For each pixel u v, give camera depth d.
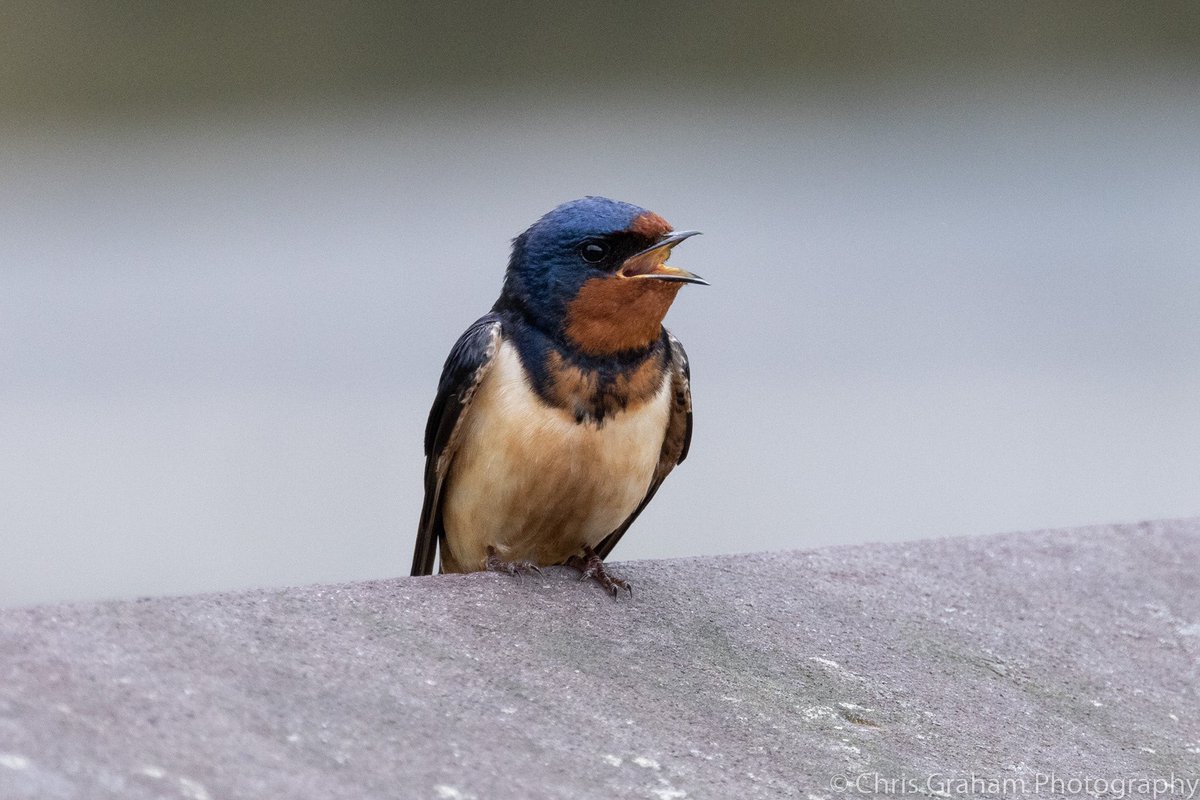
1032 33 52.25
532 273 10.13
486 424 10.10
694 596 9.21
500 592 8.65
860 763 7.52
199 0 49.66
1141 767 8.05
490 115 50.50
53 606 7.01
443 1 50.44
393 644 7.61
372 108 50.28
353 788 6.13
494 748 6.82
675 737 7.37
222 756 6.11
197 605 7.41
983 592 10.02
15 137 48.28
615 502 10.29
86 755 5.82
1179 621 9.91
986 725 8.27
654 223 10.04
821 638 8.92
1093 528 11.18
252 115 49.53
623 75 51.97
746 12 51.56
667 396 10.43
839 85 50.84
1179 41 50.84
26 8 48.94
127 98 48.97
